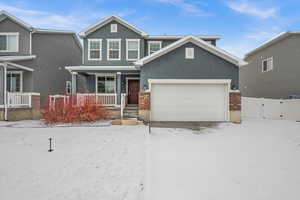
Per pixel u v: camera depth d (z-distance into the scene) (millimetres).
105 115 12430
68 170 4340
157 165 4781
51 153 5539
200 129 9672
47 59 15961
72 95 12281
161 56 12125
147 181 3814
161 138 7715
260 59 18156
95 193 3377
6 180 3854
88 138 7367
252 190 3588
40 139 7199
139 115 11977
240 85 21516
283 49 15484
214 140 7383
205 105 12023
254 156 5477
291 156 5484
